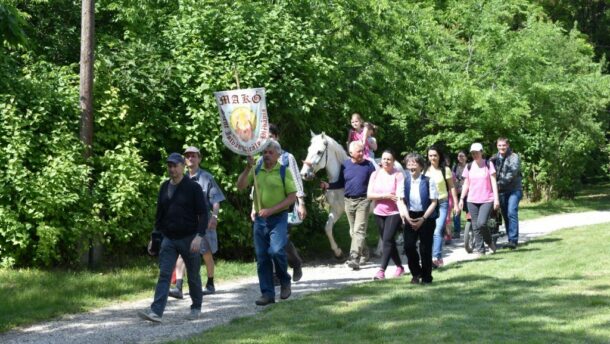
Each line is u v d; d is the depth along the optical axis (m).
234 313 9.29
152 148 13.73
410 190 10.78
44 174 12.07
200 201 8.91
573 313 8.47
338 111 16.84
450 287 10.42
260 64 14.06
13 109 12.19
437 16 28.09
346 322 8.30
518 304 9.06
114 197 12.62
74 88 13.11
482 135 25.97
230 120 9.61
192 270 9.04
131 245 13.88
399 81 18.61
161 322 8.79
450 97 25.14
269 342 7.39
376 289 10.46
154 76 13.67
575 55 29.91
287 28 14.59
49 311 9.30
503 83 27.06
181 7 14.98
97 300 10.15
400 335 7.60
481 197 14.13
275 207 9.49
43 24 18.38
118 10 19.28
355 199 13.45
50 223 12.10
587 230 18.02
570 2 38.22
